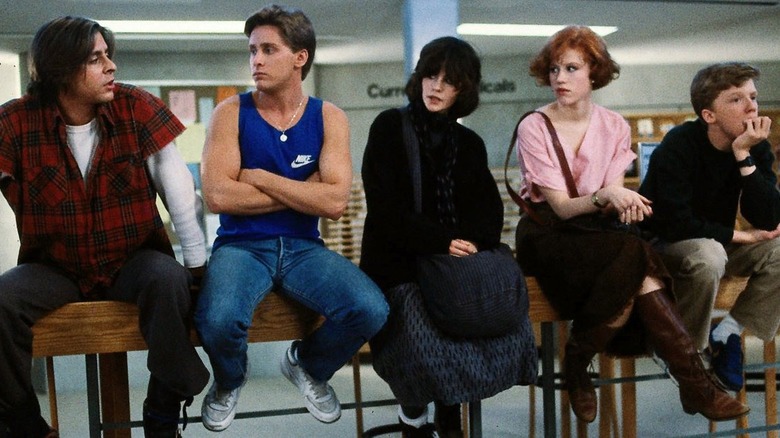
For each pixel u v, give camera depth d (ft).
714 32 27.40
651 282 9.25
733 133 10.02
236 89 27.43
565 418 13.70
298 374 9.11
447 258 8.77
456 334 8.82
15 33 23.35
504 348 8.94
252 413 9.21
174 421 8.64
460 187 9.26
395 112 9.31
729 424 16.46
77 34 7.71
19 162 8.00
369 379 22.24
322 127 8.91
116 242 8.29
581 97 9.87
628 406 13.10
